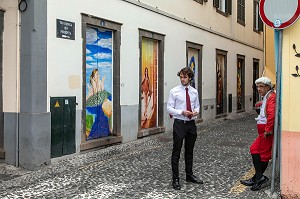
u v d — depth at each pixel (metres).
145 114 11.69
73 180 6.66
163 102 12.41
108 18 9.55
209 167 7.64
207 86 16.03
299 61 5.57
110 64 9.98
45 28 7.65
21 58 7.46
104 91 9.78
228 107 18.47
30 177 6.90
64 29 8.16
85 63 8.84
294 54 5.60
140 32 11.01
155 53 12.18
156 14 11.85
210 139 11.31
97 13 9.16
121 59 10.16
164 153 9.09
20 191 6.05
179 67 13.48
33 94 7.38
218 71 17.44
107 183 6.47
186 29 13.98
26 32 7.41
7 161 7.67
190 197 5.73
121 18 10.09
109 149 9.39
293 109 5.60
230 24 18.67
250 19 21.95
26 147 7.45
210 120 16.31
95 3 9.08
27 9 7.39
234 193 5.93
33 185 6.38
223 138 11.51
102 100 9.71
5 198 5.71
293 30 5.60
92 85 9.32
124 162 8.06
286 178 5.64
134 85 10.78
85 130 8.89
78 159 8.25
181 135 6.14
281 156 5.66
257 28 23.75
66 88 8.27
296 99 5.59
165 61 12.51
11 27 7.54
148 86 11.80
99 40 9.54
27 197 5.75
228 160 8.30
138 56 10.93
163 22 12.30
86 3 8.79
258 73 23.78
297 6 5.48
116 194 5.87
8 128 7.64
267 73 8.05
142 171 7.30
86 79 9.11
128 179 6.72
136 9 10.76
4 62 7.63
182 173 7.20
